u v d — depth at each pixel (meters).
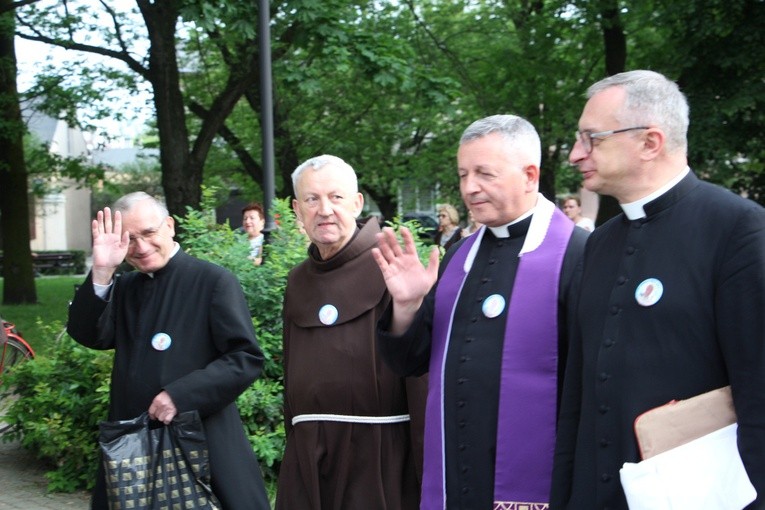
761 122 14.39
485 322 2.80
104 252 3.68
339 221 3.58
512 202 2.83
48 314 15.95
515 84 17.62
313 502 3.53
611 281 2.34
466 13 19.09
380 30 16.94
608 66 16.47
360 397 3.48
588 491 2.31
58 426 5.83
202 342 3.73
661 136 2.29
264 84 7.95
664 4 14.97
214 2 11.04
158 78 13.25
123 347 3.80
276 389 5.54
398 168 21.00
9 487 5.92
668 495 2.09
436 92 13.59
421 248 5.88
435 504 2.79
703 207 2.24
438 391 2.84
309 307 3.64
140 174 38.22
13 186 17.47
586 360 2.35
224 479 3.68
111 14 14.80
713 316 2.16
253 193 21.14
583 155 2.37
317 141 18.67
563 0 16.30
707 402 2.13
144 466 3.52
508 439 2.70
